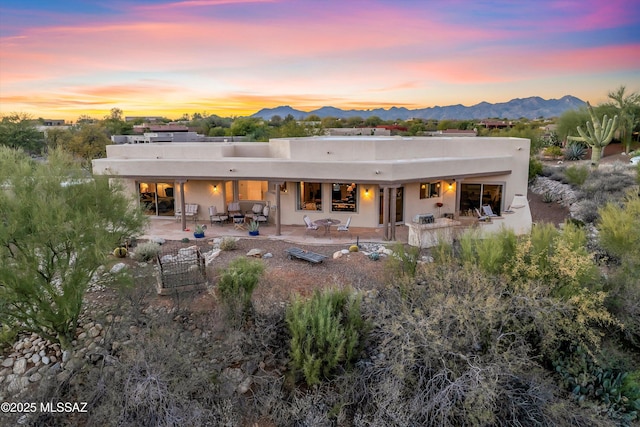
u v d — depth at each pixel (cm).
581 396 765
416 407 686
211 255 1438
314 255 1350
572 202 2255
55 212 794
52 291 835
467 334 749
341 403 741
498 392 679
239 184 2162
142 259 1366
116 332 883
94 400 727
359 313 852
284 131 4869
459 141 2072
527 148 2002
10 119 4528
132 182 2036
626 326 891
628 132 3966
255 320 920
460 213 2095
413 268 1074
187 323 959
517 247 962
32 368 852
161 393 684
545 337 815
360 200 1881
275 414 742
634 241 1046
